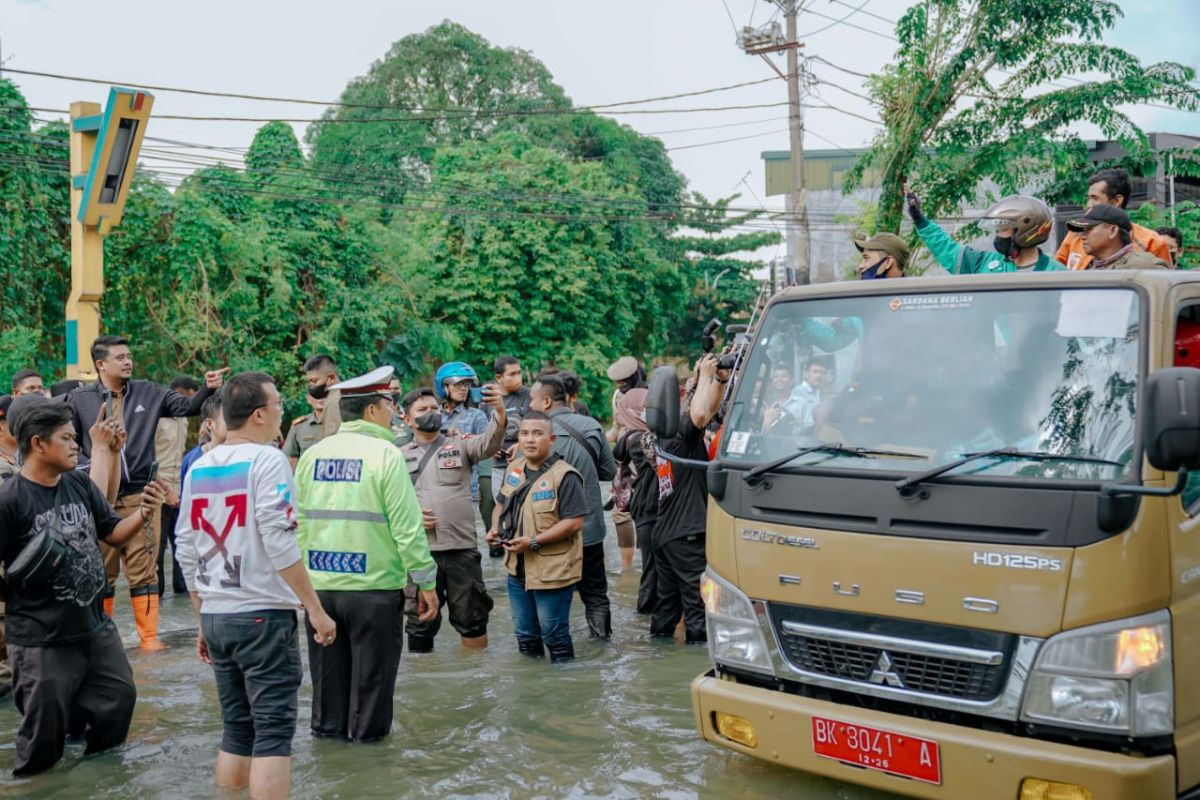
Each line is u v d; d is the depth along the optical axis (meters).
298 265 23.56
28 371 9.00
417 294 27.53
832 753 4.08
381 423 5.61
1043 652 3.66
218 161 20.56
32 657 4.96
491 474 11.18
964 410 4.09
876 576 4.02
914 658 3.95
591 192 34.75
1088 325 3.99
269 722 4.58
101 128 11.22
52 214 18.20
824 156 36.91
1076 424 3.84
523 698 6.16
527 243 32.06
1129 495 3.55
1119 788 3.47
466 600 7.18
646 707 5.96
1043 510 3.70
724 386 6.62
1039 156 19.72
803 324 4.66
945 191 20.06
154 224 19.72
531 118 49.25
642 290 37.09
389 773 4.98
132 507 7.63
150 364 19.86
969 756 3.73
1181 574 3.65
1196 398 3.23
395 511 5.36
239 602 4.58
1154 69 19.44
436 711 5.94
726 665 4.54
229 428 4.75
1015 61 19.55
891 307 4.46
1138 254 5.12
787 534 4.30
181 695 6.42
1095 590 3.58
